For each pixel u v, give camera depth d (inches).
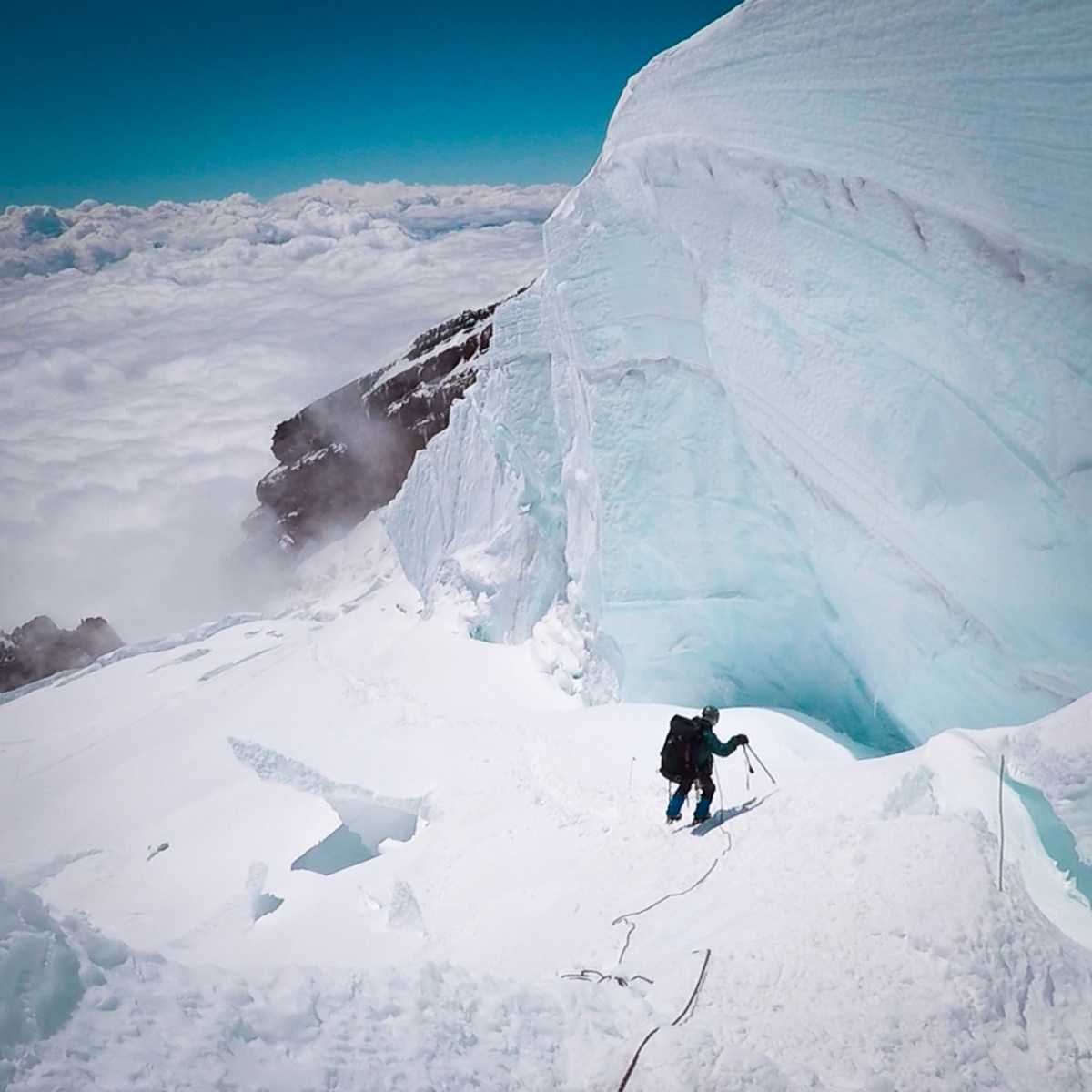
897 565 464.1
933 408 421.4
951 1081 162.2
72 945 140.6
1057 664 400.8
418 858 415.2
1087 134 339.6
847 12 412.5
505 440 874.1
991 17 359.9
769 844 275.7
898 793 271.1
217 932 418.6
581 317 615.8
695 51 498.9
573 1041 179.0
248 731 681.0
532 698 711.7
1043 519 386.6
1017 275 373.1
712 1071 161.9
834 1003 185.0
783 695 582.9
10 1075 116.9
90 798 651.5
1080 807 246.7
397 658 839.7
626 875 301.9
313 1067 143.6
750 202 483.2
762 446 533.6
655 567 605.0
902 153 398.9
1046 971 190.9
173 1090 124.8
